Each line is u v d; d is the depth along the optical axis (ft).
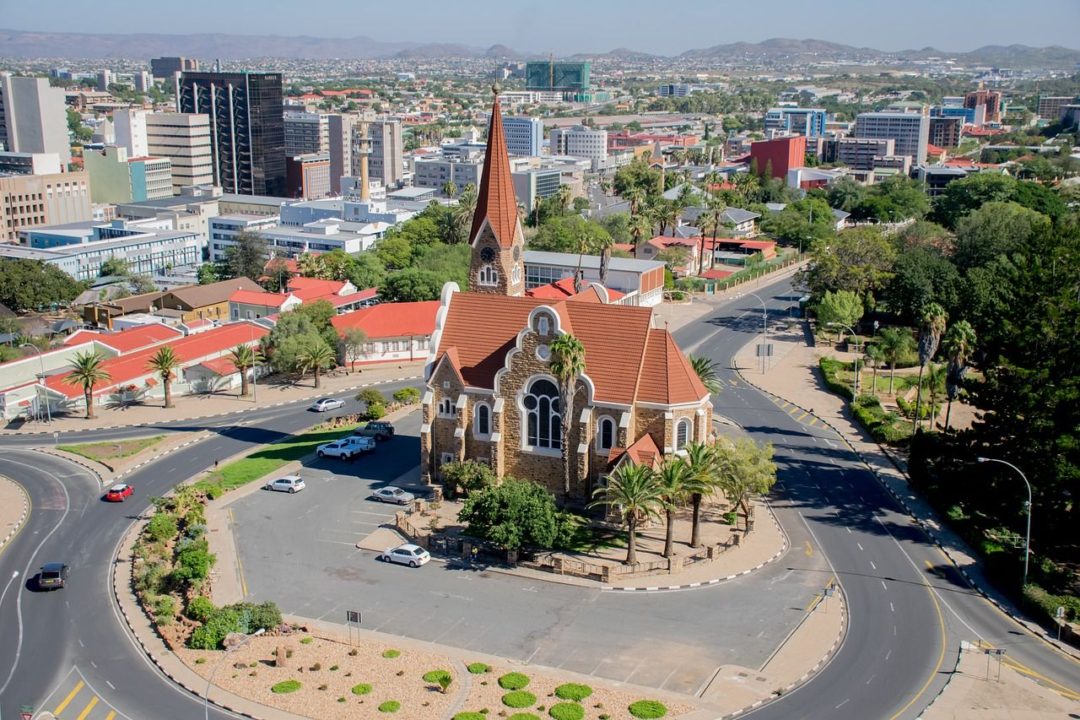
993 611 306.35
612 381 370.32
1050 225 393.70
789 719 249.55
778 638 289.53
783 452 451.53
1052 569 318.24
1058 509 358.23
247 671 272.31
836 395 548.31
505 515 331.77
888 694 260.62
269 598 314.76
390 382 582.35
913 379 560.61
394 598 315.37
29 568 341.21
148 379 556.10
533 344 376.48
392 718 248.11
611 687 263.49
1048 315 359.25
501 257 430.61
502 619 301.84
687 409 369.30
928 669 272.92
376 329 624.18
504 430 388.16
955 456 387.34
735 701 257.14
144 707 256.52
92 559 349.00
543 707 253.24
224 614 290.76
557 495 384.27
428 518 373.40
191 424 506.89
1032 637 290.97
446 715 249.55
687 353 640.58
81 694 263.29
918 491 402.72
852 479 418.10
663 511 363.15
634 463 354.95
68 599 318.45
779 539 357.41
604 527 364.38
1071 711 253.24
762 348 616.80
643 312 374.84
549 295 537.24
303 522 374.22
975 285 603.67
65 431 496.23
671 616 302.86
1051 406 351.87
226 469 431.84
